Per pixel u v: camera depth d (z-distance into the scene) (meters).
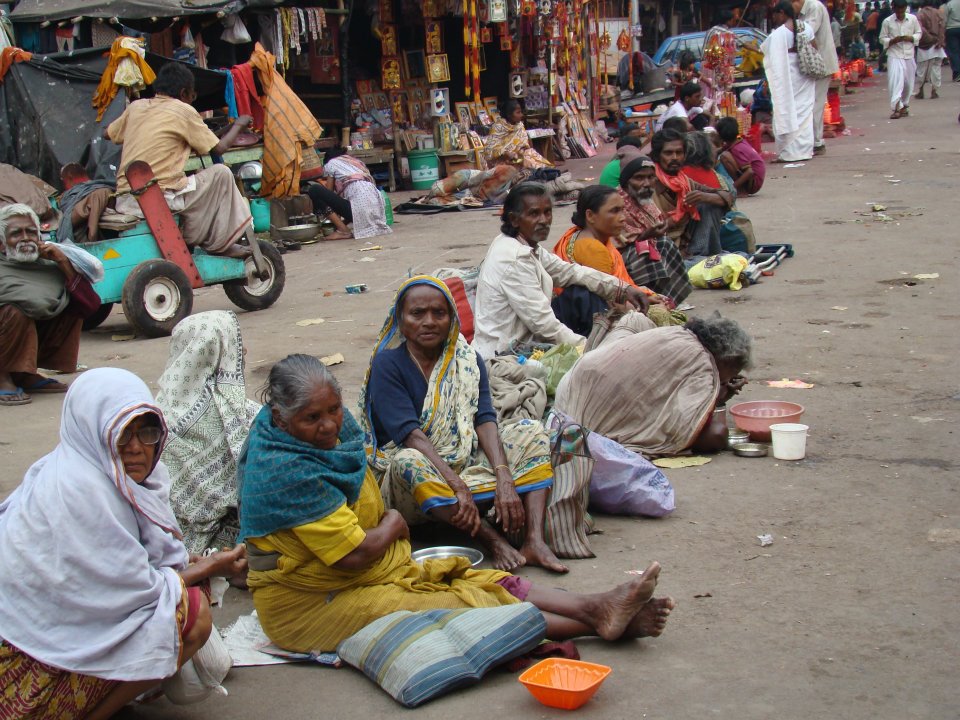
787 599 3.78
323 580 3.46
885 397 6.08
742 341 5.27
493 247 6.17
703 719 3.05
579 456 4.31
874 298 8.49
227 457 4.31
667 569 4.09
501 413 4.89
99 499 2.88
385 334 4.37
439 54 18.47
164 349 8.48
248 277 9.60
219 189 9.39
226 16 14.02
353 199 13.98
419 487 4.04
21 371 7.05
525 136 16.97
